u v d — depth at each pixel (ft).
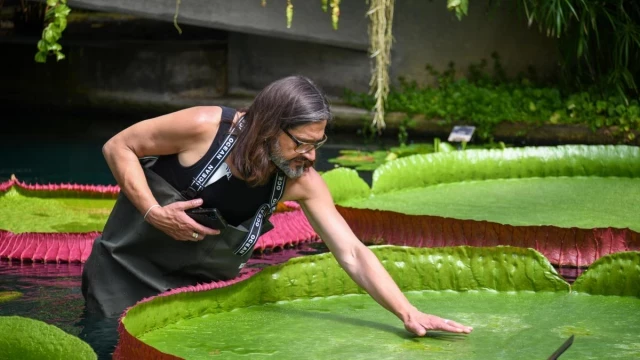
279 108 8.55
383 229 13.48
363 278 9.17
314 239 14.19
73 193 15.47
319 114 8.55
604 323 9.16
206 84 26.81
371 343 8.55
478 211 14.53
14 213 14.42
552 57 25.70
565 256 12.49
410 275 10.48
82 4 21.67
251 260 12.83
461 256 10.46
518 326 9.09
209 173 9.28
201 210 9.41
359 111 24.88
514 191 16.28
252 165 8.89
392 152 20.66
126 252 9.93
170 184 9.48
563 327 9.04
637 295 10.07
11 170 18.80
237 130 9.14
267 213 9.64
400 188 16.38
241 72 26.94
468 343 8.57
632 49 24.34
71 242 12.54
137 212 9.77
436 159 16.89
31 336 7.82
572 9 21.75
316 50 26.37
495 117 23.62
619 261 10.12
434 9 26.02
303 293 10.18
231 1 23.48
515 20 25.75
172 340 8.57
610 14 23.90
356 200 15.49
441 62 26.22
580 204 15.08
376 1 17.02
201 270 9.95
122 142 9.39
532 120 23.41
